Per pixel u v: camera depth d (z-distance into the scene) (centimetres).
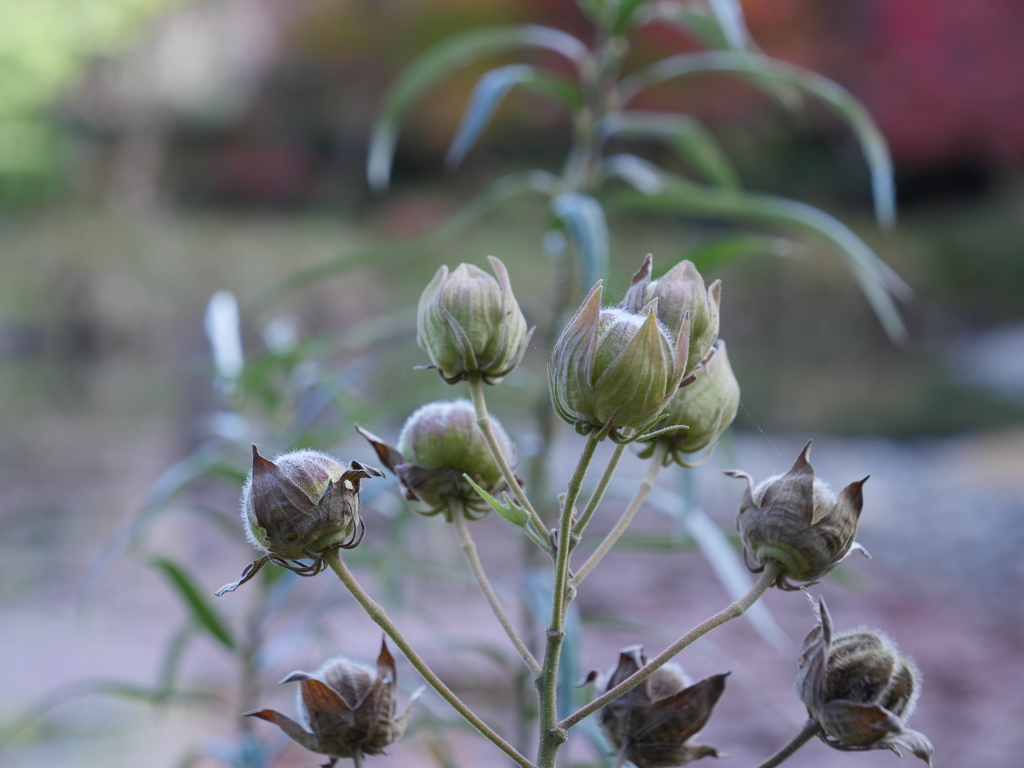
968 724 150
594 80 100
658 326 49
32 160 872
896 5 774
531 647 84
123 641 173
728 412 54
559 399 50
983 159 918
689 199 85
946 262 924
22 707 141
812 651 51
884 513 337
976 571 261
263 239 836
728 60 93
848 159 915
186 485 86
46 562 219
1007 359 740
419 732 79
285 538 50
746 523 51
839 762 133
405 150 1006
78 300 712
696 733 53
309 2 939
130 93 948
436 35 849
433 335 53
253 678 88
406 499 55
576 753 90
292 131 1040
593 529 239
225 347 97
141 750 127
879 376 683
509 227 887
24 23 829
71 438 371
